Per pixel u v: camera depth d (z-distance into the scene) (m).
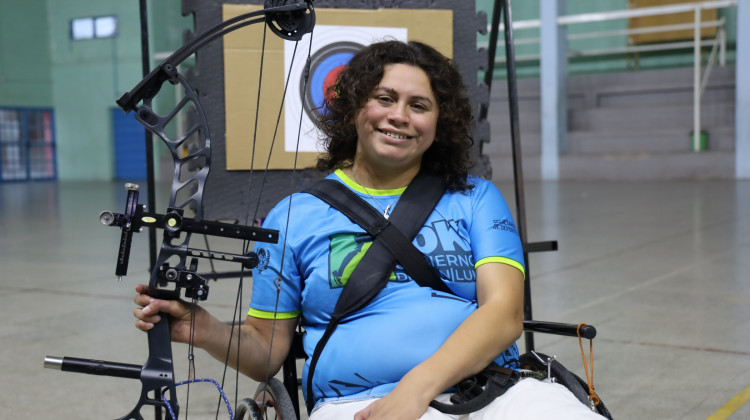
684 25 14.35
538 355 1.64
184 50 1.41
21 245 7.23
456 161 1.74
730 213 8.26
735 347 3.32
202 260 5.82
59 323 3.98
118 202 12.59
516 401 1.44
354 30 2.53
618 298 4.35
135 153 21.12
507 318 1.56
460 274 1.65
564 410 1.38
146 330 1.46
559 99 14.69
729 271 5.05
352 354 1.59
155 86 1.42
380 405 1.45
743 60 13.06
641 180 13.91
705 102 14.47
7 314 4.21
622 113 14.98
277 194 2.52
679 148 14.09
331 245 1.66
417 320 1.59
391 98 1.66
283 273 1.69
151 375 1.41
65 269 5.74
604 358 3.22
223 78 2.45
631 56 16.02
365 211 1.67
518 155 2.31
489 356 1.53
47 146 21.78
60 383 3.01
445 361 1.49
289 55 2.48
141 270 5.68
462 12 2.59
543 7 14.50
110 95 20.98
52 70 21.67
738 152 13.20
